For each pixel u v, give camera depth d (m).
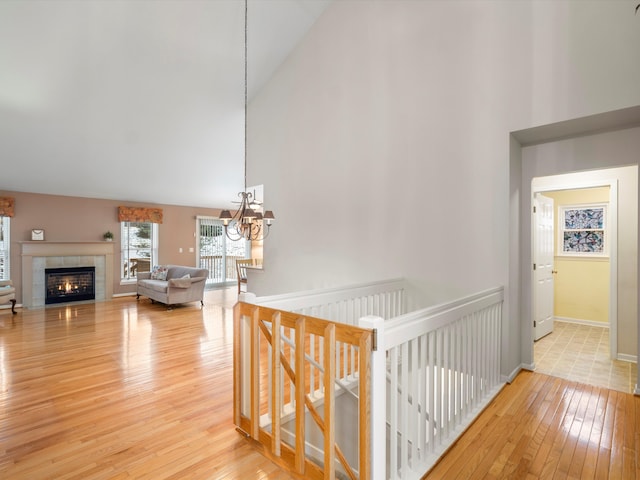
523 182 3.46
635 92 2.54
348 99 4.52
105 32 4.09
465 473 1.94
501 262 3.21
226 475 1.93
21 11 3.61
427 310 2.09
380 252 4.16
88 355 3.96
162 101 5.25
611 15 2.66
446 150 3.57
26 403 2.77
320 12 4.86
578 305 5.20
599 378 3.23
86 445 2.20
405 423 1.91
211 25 4.50
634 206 3.61
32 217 6.83
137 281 7.71
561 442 2.22
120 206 7.89
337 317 3.08
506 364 3.15
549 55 2.93
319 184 4.90
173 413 2.62
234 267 10.38
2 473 1.93
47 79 4.36
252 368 2.19
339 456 1.94
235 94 5.72
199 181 7.76
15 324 5.46
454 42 3.52
